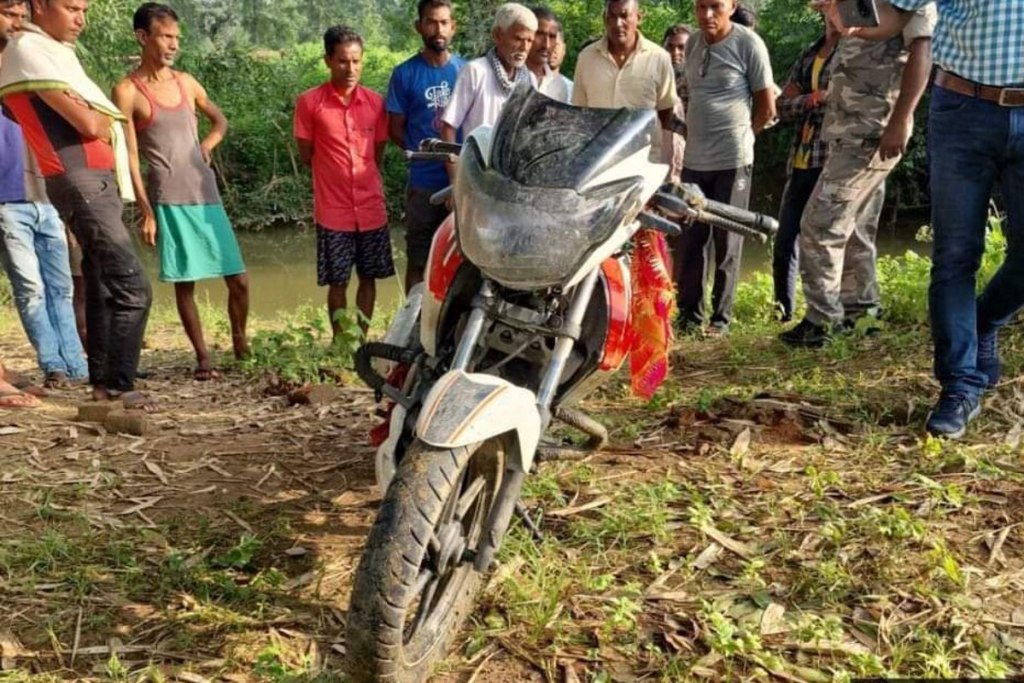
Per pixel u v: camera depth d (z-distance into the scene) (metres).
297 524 3.66
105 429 4.74
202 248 6.19
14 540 3.51
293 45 32.69
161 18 5.87
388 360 3.30
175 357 7.37
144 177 7.06
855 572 3.15
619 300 3.06
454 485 2.50
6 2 5.23
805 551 3.28
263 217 20.70
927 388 4.67
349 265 6.61
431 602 2.73
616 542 3.38
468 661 2.76
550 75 6.16
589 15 19.38
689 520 3.51
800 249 5.68
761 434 4.29
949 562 3.00
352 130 6.46
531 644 2.82
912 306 6.04
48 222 6.00
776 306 6.91
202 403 5.39
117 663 2.72
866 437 4.18
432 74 6.45
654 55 6.39
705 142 6.55
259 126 21.84
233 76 22.80
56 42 4.69
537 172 2.72
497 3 18.59
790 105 6.42
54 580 3.24
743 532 3.41
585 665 2.73
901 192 17.02
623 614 2.86
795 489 3.74
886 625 2.86
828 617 2.88
